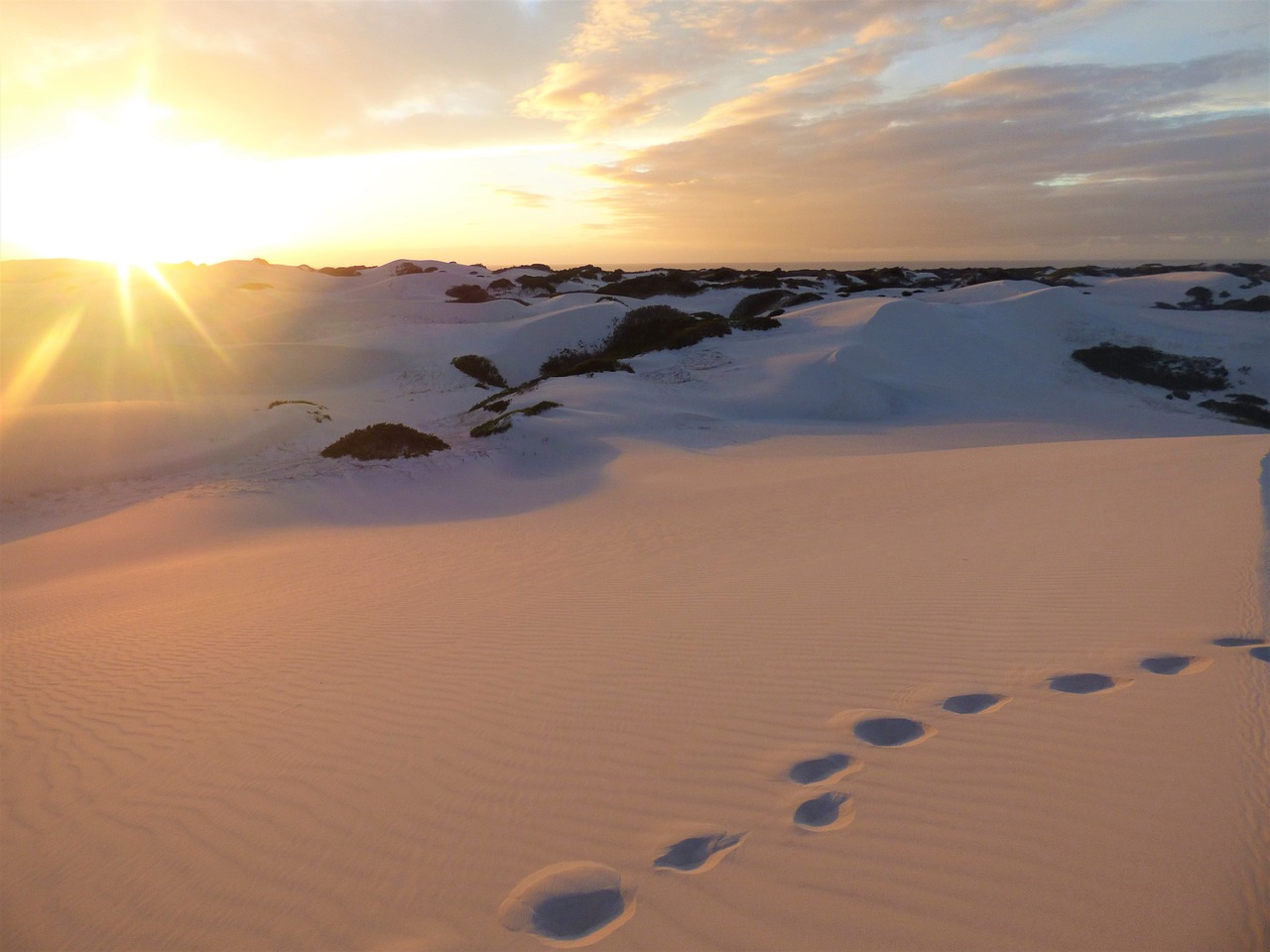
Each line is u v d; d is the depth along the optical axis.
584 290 85.06
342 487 18.95
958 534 8.52
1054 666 4.50
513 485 20.17
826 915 2.53
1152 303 59.81
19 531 19.22
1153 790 3.03
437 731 4.40
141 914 2.99
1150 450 13.93
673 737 4.01
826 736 3.87
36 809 4.01
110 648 7.37
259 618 8.05
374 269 105.81
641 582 8.00
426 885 2.94
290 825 3.51
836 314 45.94
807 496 12.98
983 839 2.84
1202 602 5.24
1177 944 2.24
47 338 44.50
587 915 2.67
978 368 40.62
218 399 34.47
